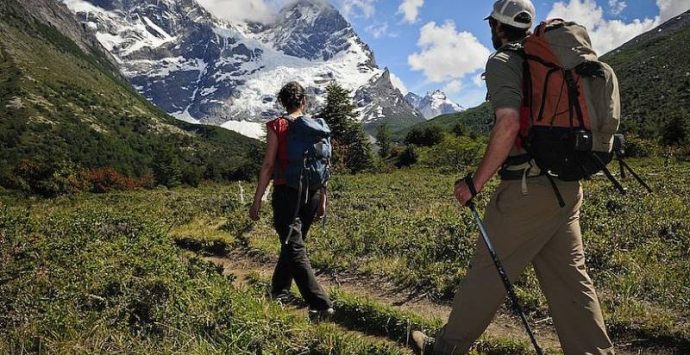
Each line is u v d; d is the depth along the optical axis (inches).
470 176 143.2
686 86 4800.7
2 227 389.7
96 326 195.0
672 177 743.7
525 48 142.7
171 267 268.5
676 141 2089.1
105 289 235.6
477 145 1850.4
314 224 481.7
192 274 280.2
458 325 153.8
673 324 223.3
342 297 266.8
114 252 324.2
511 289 142.8
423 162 2197.3
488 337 217.9
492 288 149.8
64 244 351.9
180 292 230.5
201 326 206.2
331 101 2388.0
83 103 7613.2
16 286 235.1
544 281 154.4
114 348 185.2
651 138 2247.8
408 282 310.5
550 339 226.4
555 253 150.2
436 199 676.7
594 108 137.1
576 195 146.9
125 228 472.7
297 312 263.0
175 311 213.2
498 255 149.3
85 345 184.1
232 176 2844.5
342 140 2353.6
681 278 266.8
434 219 447.2
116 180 2220.7
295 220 230.7
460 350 154.7
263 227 501.4
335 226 465.1
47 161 2116.1
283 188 231.8
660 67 5703.7
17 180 1952.5
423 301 289.1
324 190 241.1
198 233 499.8
